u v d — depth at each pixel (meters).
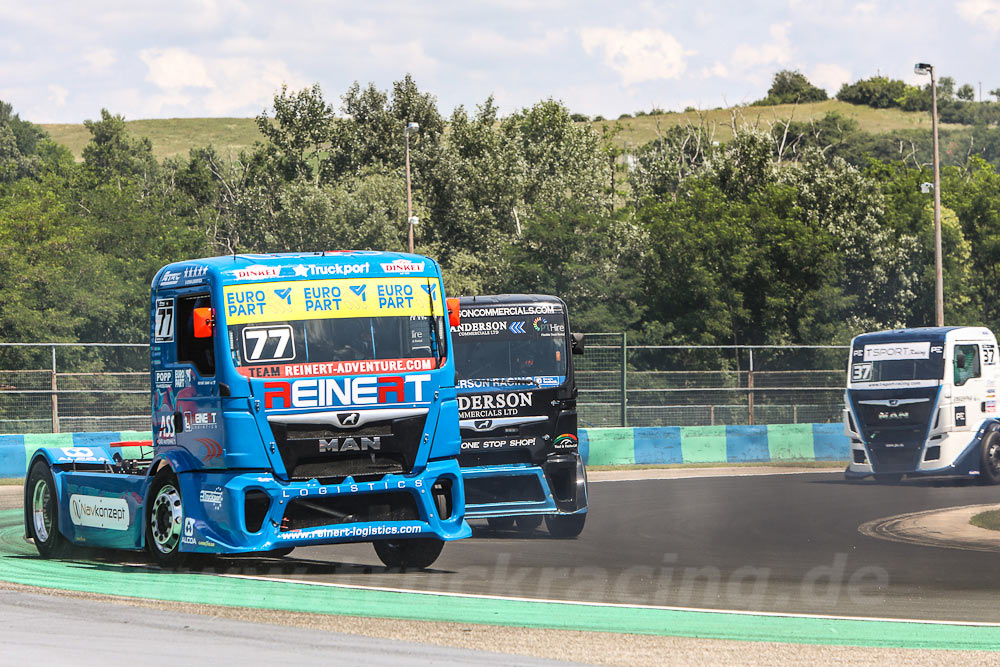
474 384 39.28
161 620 22.16
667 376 84.12
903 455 62.28
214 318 28.44
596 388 82.50
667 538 39.69
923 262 130.88
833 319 124.50
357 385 28.78
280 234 146.50
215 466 28.34
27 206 117.81
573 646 20.48
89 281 112.00
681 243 121.25
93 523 32.41
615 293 119.50
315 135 163.12
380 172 159.25
